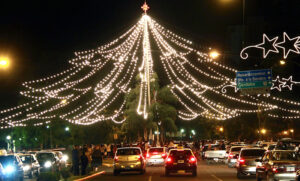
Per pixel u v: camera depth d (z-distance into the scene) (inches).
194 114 2469.2
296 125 2263.8
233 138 2736.2
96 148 1334.9
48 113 2276.1
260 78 1457.9
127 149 1175.6
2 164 905.5
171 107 2196.1
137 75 2177.7
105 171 1362.0
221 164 1697.8
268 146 1311.5
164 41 1599.4
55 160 1296.8
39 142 2496.3
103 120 2379.4
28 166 1128.2
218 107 2445.9
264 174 805.2
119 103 2427.4
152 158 1547.7
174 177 1057.5
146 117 2034.9
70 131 2417.6
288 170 741.9
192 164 1063.6
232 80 1968.5
